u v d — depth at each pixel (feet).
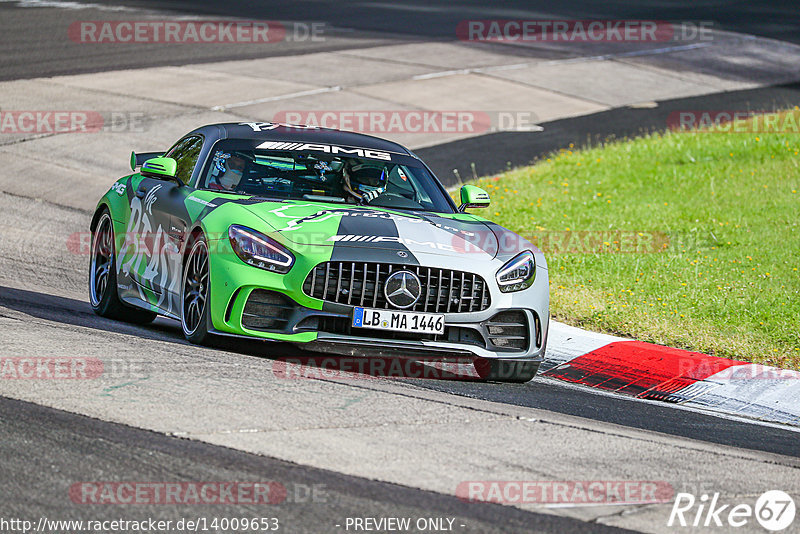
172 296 84.38
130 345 76.64
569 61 303.89
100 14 332.19
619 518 49.67
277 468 51.90
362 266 74.69
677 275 125.29
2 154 181.98
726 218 153.89
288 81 255.50
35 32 294.66
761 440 72.54
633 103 259.60
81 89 232.53
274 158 90.02
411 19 365.61
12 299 95.86
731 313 110.32
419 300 75.72
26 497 46.11
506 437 62.03
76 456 51.47
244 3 378.73
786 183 173.17
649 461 60.29
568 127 231.50
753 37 359.46
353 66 277.85
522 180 183.93
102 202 101.19
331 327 75.00
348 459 54.34
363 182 89.20
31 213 150.10
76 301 104.42
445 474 53.62
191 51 285.43
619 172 188.14
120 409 59.21
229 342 79.82
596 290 119.03
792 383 89.20
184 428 56.70
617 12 404.36
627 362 94.17
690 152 199.31
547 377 89.20
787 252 133.90
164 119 213.25
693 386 88.28
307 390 67.72
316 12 368.48
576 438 63.77
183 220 83.30
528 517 48.65
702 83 286.87
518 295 79.56
